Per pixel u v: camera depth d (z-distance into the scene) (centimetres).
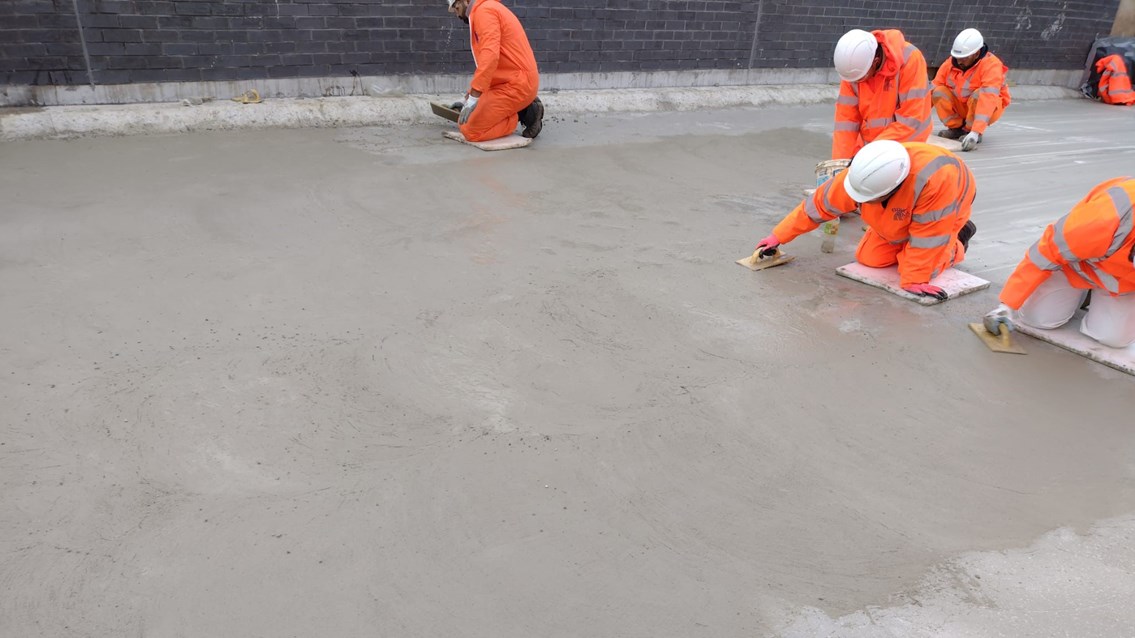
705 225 538
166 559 230
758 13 977
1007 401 336
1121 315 364
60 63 643
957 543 252
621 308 401
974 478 285
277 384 318
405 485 264
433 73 802
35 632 206
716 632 214
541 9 829
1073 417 326
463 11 654
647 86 940
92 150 614
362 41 754
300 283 410
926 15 1105
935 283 443
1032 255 359
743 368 350
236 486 260
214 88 708
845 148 550
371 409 304
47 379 313
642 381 335
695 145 766
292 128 712
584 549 242
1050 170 744
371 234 483
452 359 343
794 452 294
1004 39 1187
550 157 684
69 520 242
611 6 870
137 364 326
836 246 512
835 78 1092
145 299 383
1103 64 1197
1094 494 279
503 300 402
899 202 403
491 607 219
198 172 580
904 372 354
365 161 634
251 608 215
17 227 462
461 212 531
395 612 216
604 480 272
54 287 390
